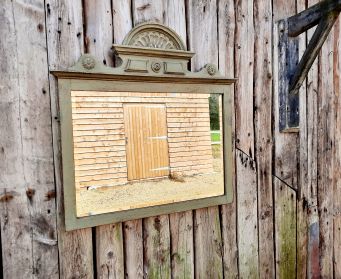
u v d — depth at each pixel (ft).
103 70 4.12
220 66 5.10
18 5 3.82
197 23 4.90
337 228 6.74
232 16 5.20
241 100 5.32
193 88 4.75
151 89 4.45
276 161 5.75
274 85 5.64
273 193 5.77
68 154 3.99
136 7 4.45
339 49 6.53
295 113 5.85
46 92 3.97
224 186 5.05
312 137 6.20
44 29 3.95
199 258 5.08
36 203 3.95
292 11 5.83
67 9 4.07
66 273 4.14
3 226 3.80
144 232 4.63
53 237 4.05
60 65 4.04
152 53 4.38
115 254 4.43
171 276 4.85
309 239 6.28
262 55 5.49
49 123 4.00
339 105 6.57
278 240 5.87
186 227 4.96
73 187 4.02
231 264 5.37
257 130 5.50
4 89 3.77
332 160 6.53
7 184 3.81
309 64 5.28
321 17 4.89
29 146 3.91
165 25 4.60
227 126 5.02
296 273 6.13
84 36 4.16
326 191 6.48
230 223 5.34
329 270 6.64
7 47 3.77
